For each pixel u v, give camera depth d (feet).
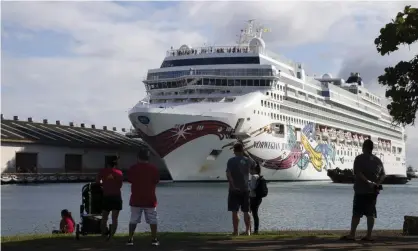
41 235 59.16
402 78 59.82
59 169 365.20
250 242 51.11
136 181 47.98
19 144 338.95
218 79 253.65
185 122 221.87
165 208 137.08
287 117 282.77
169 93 257.96
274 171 276.00
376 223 108.17
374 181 50.34
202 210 132.05
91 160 389.39
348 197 185.57
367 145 50.90
